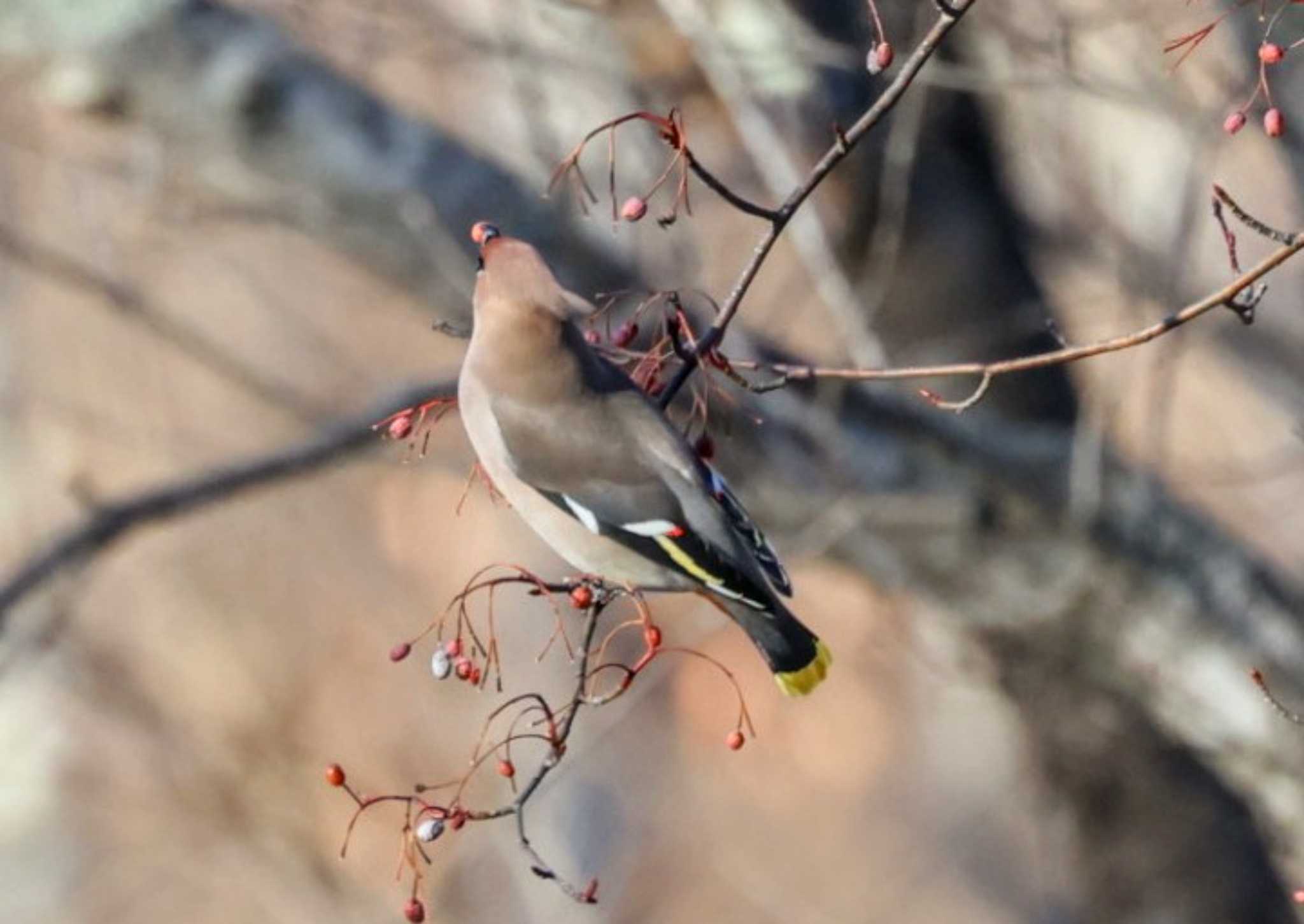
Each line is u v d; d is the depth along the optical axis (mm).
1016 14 13961
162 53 14273
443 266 14102
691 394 12477
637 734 24234
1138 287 14094
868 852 25562
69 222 17438
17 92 16141
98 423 21609
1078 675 14828
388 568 23844
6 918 21766
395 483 23922
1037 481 14164
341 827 20734
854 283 14820
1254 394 18500
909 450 14070
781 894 24859
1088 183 14789
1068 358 8680
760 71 13742
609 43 14086
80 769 20875
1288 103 13516
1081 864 16031
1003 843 25578
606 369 9469
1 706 21141
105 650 20750
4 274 22078
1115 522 14227
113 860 21500
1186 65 13797
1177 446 19703
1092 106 15992
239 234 21516
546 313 9398
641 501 9227
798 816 25391
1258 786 14445
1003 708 15992
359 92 14453
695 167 8578
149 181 14602
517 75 14125
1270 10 13414
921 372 8898
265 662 22953
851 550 14469
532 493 9328
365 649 23141
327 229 14570
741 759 25500
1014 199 15242
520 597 23328
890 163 14023
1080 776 15594
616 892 23109
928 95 14352
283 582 23422
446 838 21312
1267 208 18016
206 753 19719
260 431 22016
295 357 21812
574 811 22578
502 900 21500
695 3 13117
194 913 21438
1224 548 14438
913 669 17219
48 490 21312
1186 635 14406
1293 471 16625
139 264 19422
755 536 9453
